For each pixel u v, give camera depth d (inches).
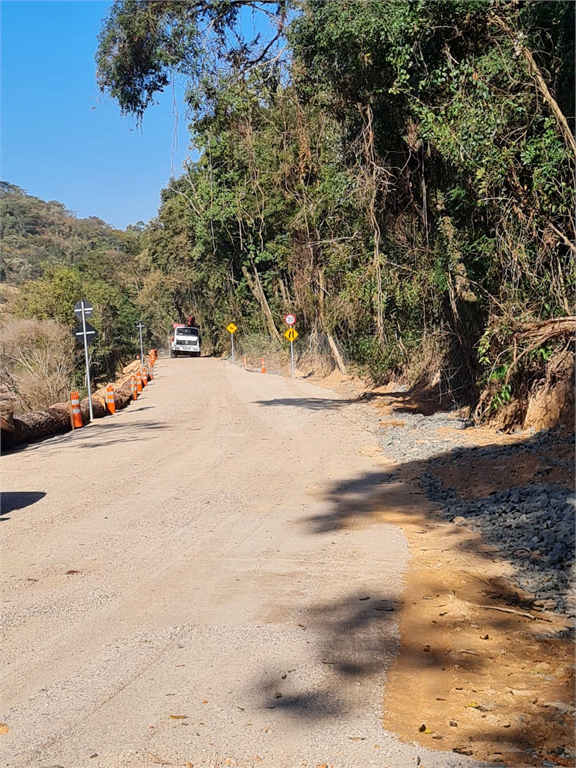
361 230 781.9
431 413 796.0
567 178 519.2
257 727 167.5
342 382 1352.1
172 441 675.4
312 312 1387.8
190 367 2156.7
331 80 705.0
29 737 166.2
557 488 367.9
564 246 544.7
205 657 206.7
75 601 257.9
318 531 345.4
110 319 2098.9
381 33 584.7
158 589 268.2
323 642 215.0
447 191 620.4
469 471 452.4
